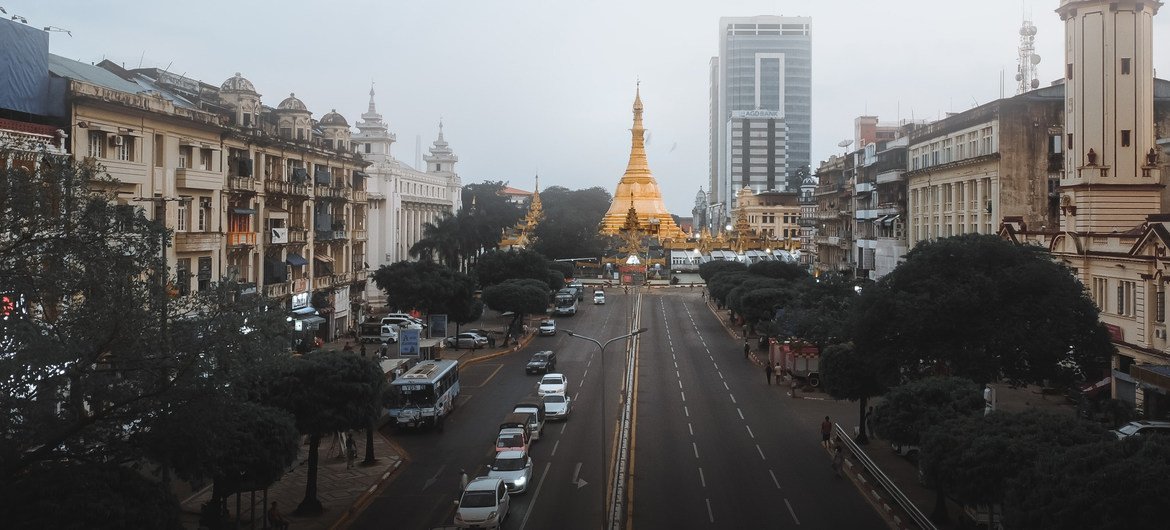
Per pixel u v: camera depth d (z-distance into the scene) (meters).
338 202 92.88
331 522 38.25
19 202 25.77
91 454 26.27
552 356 81.69
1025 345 45.84
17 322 23.42
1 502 23.53
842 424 58.78
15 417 23.66
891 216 102.88
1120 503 22.67
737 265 137.62
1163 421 47.06
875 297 49.34
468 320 94.44
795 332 75.56
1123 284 56.53
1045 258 50.91
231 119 74.00
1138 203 61.47
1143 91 61.94
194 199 62.75
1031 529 24.62
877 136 138.50
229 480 33.41
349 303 97.31
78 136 50.50
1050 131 76.31
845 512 39.59
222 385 27.23
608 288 171.25
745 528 37.38
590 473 46.50
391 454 50.72
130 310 26.25
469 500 37.03
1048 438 29.55
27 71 48.78
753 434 55.81
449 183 166.88
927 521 35.25
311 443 40.00
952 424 33.22
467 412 62.44
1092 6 62.06
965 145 84.12
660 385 73.75
